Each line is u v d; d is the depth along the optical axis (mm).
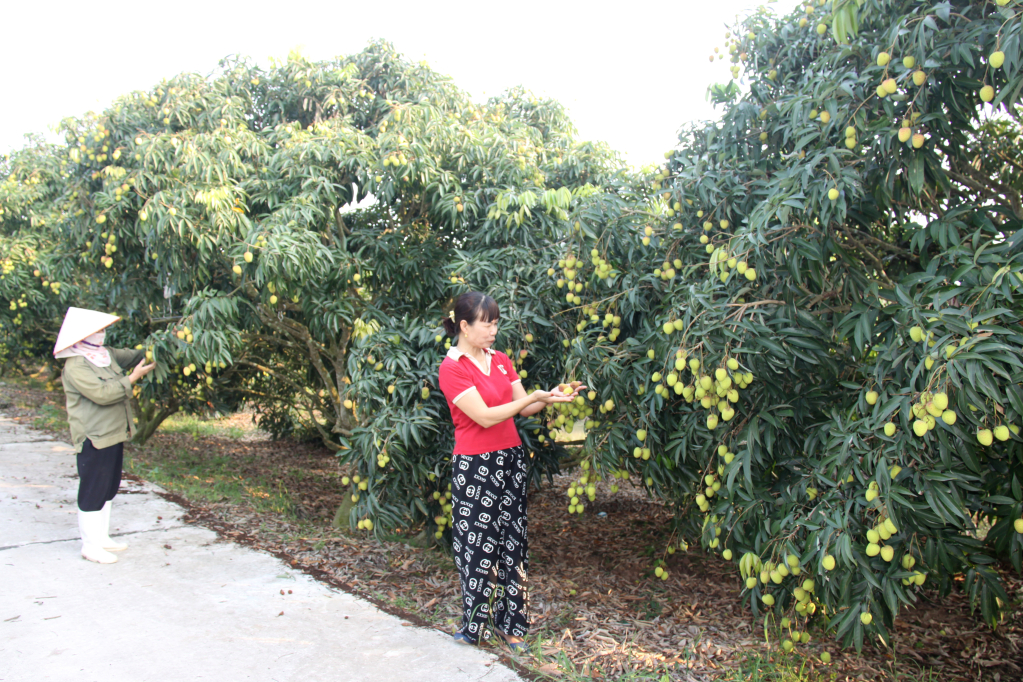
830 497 1903
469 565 2264
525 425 3158
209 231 3549
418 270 4215
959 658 2553
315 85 4664
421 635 2375
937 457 1733
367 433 3037
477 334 2223
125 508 3938
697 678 2234
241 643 2262
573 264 2969
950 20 1809
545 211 3885
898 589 1769
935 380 1594
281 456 7344
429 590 2961
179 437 7965
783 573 1936
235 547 3320
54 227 4867
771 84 2963
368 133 4613
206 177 3582
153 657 2141
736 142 2793
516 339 3227
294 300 3711
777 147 2760
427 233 4590
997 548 1803
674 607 3008
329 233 4086
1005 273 1591
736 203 2596
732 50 2990
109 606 2523
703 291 2271
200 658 2145
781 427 2094
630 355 2590
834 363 2123
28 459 5312
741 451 2150
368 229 4270
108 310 5699
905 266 2451
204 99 4371
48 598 2570
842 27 1890
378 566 3293
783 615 2621
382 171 3918
